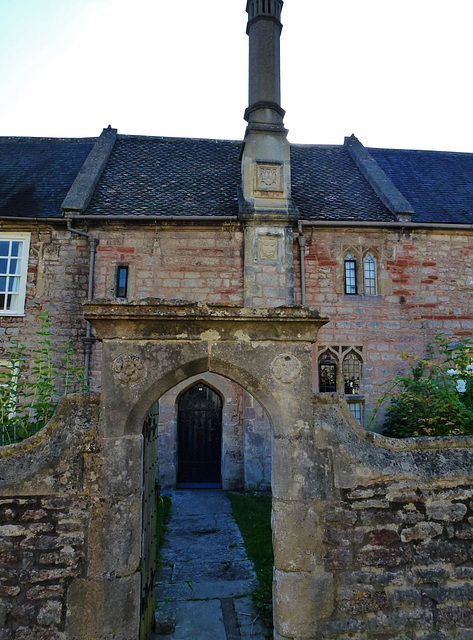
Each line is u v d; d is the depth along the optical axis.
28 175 11.76
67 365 9.59
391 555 3.11
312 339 3.22
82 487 2.98
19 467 3.01
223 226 9.93
